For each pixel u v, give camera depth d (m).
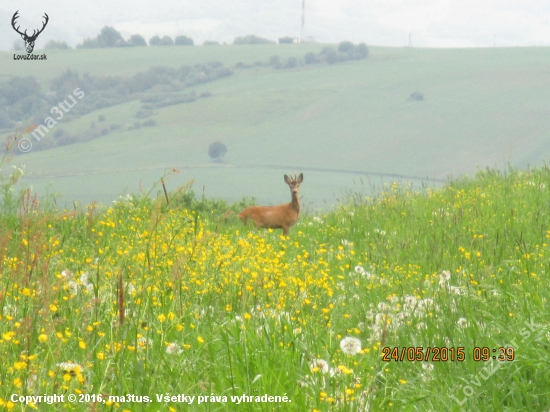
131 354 5.37
